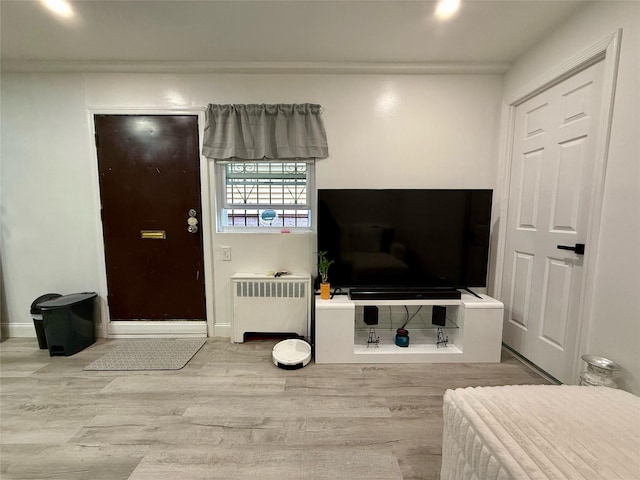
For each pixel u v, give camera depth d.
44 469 1.13
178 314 2.36
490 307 1.93
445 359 1.97
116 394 1.60
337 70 2.15
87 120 2.19
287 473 1.12
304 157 2.22
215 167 2.28
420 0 1.50
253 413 1.45
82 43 1.87
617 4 1.34
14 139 2.21
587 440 0.75
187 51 1.97
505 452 0.72
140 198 2.27
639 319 1.25
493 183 2.26
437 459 1.19
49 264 2.33
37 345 2.21
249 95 2.20
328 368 1.89
